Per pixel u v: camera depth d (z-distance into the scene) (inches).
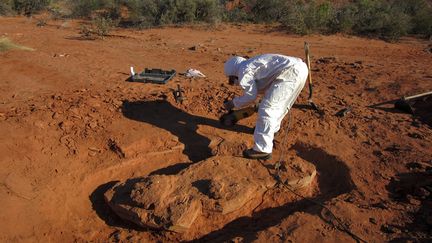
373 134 220.4
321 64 358.9
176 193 173.8
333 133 222.2
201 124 230.1
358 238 151.3
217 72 333.7
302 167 190.9
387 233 153.9
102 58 372.2
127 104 248.1
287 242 151.0
